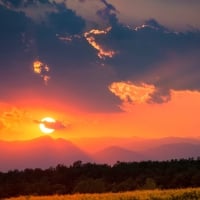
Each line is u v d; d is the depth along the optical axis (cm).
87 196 6244
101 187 10706
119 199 5809
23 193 11038
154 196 5747
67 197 6419
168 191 6062
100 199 5906
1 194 10919
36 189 11069
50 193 11062
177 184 10294
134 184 10631
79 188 10750
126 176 11700
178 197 5700
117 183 11231
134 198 5788
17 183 11488
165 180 10638
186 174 10556
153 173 11350
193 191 5903
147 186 9981
